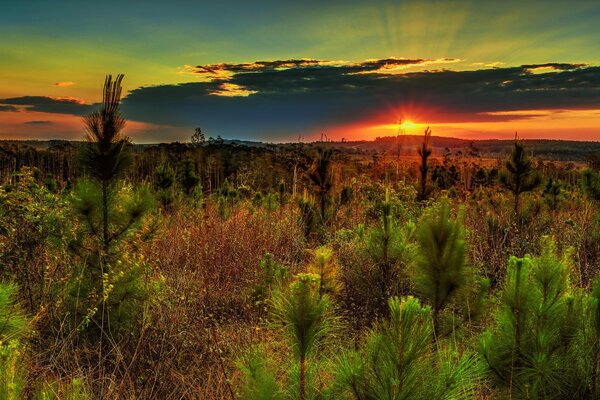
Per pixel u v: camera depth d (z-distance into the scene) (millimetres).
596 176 10758
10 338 3164
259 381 2602
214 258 7340
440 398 2299
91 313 4348
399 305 2334
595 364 2926
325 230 9227
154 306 5141
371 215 9680
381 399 2314
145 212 5242
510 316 3166
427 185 11281
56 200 5262
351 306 5379
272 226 9648
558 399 3008
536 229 8789
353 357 2551
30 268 5176
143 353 4461
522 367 3033
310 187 10125
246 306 5531
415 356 2260
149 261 5922
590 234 8070
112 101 5070
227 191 13672
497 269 6758
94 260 5004
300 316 2449
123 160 5117
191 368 4199
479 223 9227
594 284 3123
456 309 4559
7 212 5059
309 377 2635
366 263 5902
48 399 2621
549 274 3133
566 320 3115
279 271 5754
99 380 3773
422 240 4156
